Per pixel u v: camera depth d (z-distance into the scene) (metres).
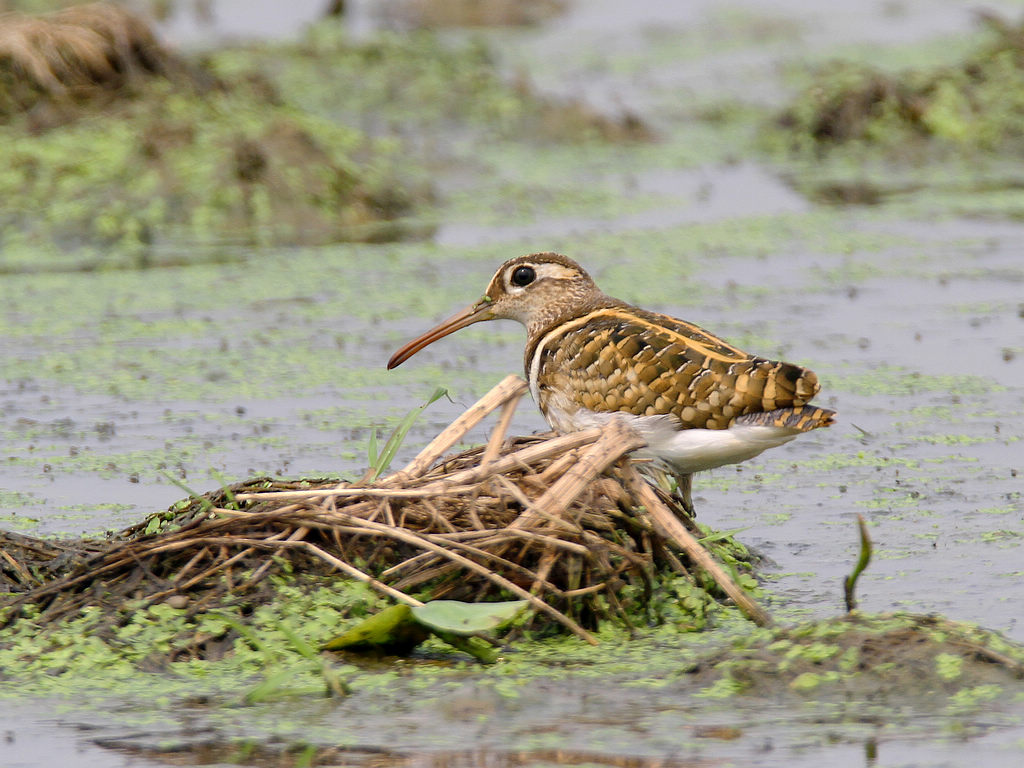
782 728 7.74
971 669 8.14
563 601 9.30
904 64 30.72
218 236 20.53
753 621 9.30
